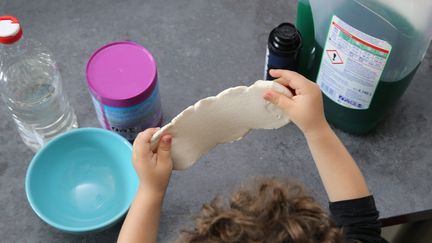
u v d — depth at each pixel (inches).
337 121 36.8
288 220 24.8
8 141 36.4
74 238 33.3
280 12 41.6
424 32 30.9
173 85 38.5
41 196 33.2
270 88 29.1
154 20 41.1
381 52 31.4
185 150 30.1
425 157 36.1
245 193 26.7
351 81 33.6
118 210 33.3
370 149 36.4
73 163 34.8
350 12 30.8
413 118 37.5
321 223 25.4
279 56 34.4
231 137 31.3
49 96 35.6
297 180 34.9
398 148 36.4
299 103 29.8
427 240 41.3
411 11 29.9
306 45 36.6
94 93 32.8
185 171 35.2
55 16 41.0
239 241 24.5
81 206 33.7
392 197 34.6
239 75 39.0
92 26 40.7
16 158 35.9
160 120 36.7
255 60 39.6
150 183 29.6
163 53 39.7
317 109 30.1
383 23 30.3
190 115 28.4
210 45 40.1
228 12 41.5
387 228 43.3
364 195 31.0
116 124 34.3
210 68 39.2
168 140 28.6
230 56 39.7
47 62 37.6
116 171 34.8
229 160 35.7
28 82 36.1
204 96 38.2
